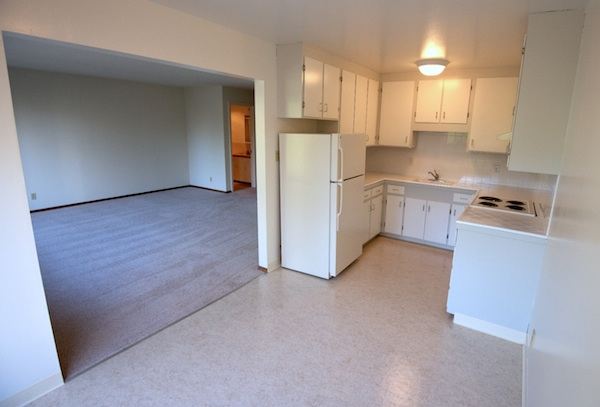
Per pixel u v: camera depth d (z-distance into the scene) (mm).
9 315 1868
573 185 1578
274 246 3820
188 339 2602
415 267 3959
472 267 2699
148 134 7617
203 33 2594
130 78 6652
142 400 2027
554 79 2293
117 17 2041
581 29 2176
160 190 8047
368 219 4473
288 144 3557
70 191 6504
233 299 3203
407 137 4797
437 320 2887
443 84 4430
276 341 2586
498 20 2455
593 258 1002
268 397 2057
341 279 3641
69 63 5023
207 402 2018
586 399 877
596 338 848
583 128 1559
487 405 2012
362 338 2631
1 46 1645
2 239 1787
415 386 2150
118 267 3863
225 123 7699
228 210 6398
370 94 4652
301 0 2160
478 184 4488
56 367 2096
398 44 3232
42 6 1724
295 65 3305
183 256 4199
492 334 2701
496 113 4145
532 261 2471
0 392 1895
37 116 5914
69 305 3053
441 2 2150
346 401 2031
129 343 2539
